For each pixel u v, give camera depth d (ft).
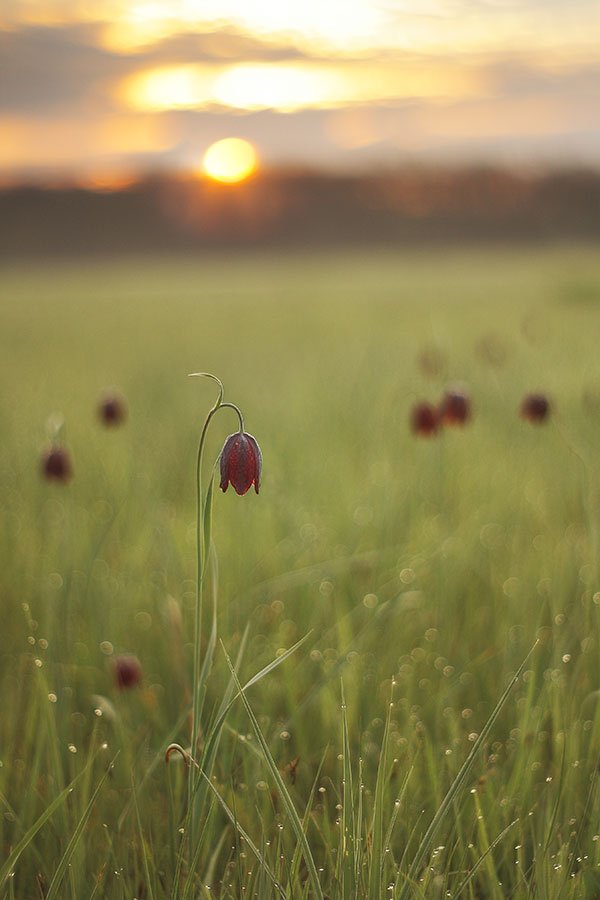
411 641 14.82
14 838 9.92
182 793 10.73
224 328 70.90
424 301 83.25
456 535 18.19
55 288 155.22
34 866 9.87
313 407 32.68
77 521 19.61
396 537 18.58
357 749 11.67
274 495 20.06
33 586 15.84
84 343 63.05
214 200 323.78
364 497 20.85
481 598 16.43
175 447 26.53
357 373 39.68
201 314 86.38
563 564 15.98
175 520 19.65
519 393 29.96
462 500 20.95
